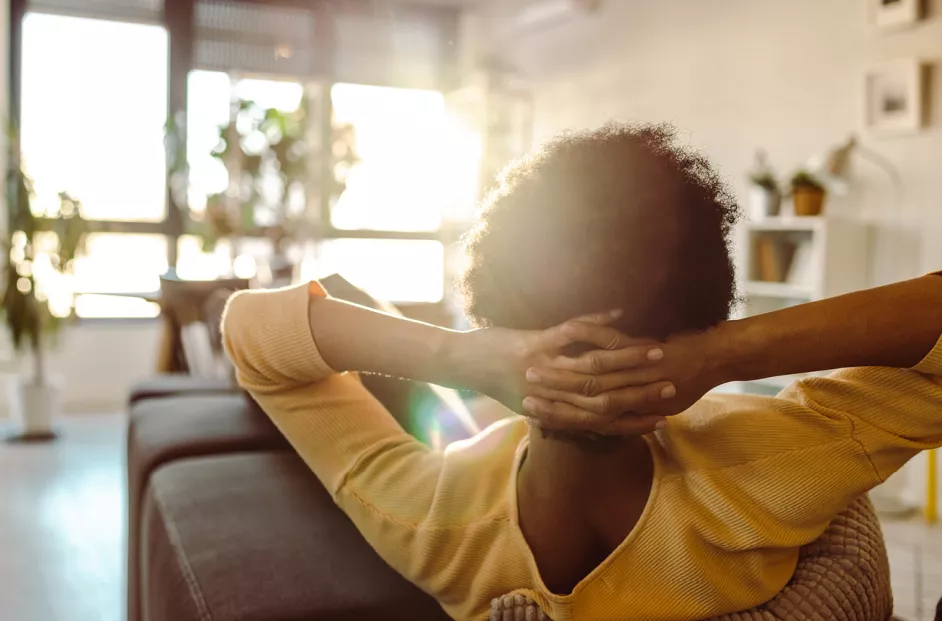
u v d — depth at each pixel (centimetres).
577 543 65
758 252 403
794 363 58
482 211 62
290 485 109
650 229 55
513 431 74
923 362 58
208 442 135
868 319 58
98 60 559
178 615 79
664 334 57
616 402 55
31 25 542
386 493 74
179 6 577
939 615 71
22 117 543
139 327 571
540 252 57
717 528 61
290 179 571
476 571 70
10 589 250
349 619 76
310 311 72
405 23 666
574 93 590
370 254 653
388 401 115
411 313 219
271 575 81
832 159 355
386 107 661
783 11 413
